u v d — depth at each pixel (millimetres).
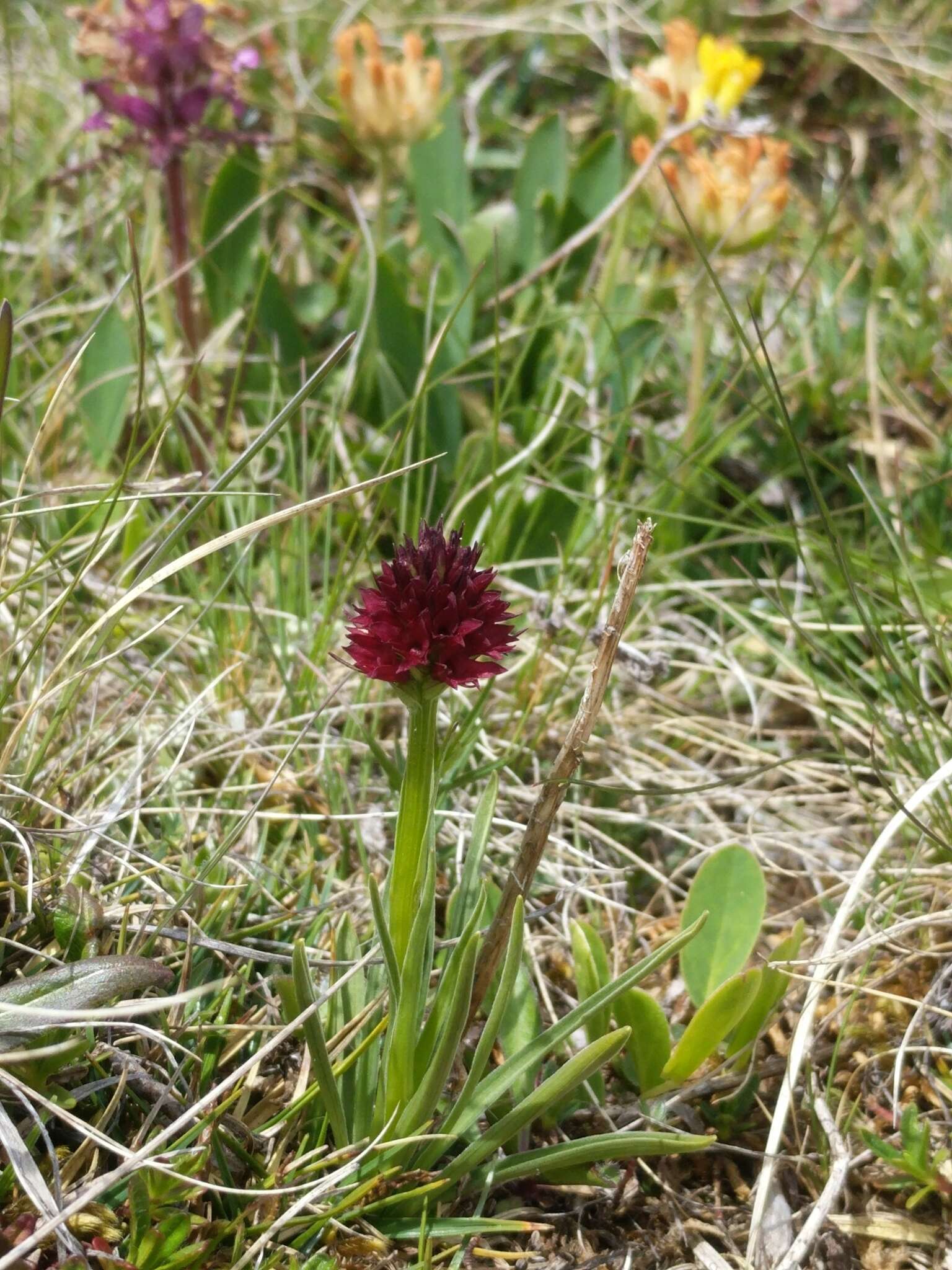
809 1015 219
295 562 325
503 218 413
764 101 543
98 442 350
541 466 336
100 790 255
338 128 472
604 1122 220
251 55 335
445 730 298
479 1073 189
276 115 478
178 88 326
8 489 331
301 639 312
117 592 293
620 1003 214
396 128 361
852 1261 206
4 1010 168
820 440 394
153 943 213
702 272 343
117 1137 199
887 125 530
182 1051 203
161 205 410
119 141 381
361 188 477
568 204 403
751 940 231
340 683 236
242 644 308
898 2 562
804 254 458
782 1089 218
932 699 312
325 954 235
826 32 536
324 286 409
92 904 211
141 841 253
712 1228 210
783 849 291
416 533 340
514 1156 197
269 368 374
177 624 318
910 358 408
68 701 232
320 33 527
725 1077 229
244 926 238
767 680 332
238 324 394
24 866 222
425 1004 195
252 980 230
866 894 257
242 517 327
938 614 312
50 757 258
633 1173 215
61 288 421
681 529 354
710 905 235
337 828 271
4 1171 182
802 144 520
